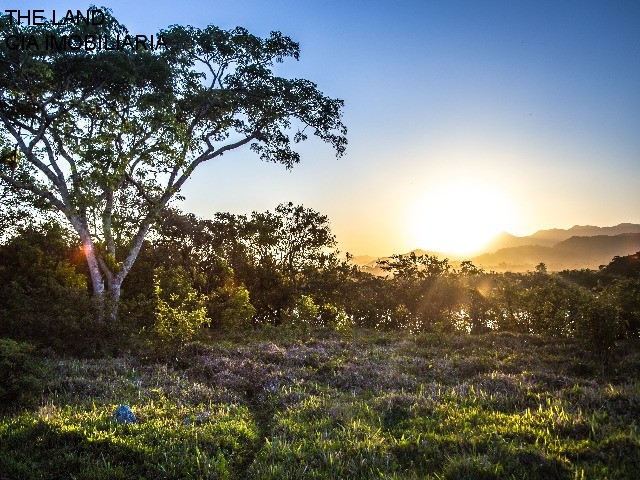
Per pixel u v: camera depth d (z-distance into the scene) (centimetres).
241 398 1054
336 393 1098
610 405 873
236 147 2542
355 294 3116
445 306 2798
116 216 2191
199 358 1409
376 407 955
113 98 2141
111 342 1493
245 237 2950
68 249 2441
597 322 1391
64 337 1434
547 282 2528
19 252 1972
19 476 580
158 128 2080
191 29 2303
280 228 3064
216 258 2812
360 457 670
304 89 2486
